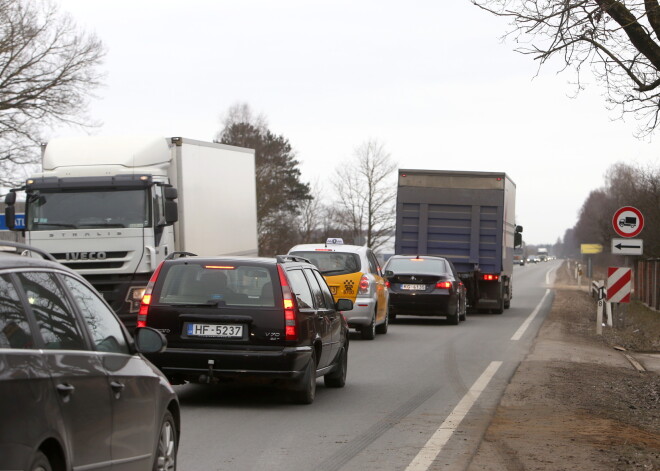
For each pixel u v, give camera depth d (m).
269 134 101.31
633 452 9.61
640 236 50.03
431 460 9.03
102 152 20.05
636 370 18.38
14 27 40.50
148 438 6.65
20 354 4.91
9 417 4.58
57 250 19.42
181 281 12.17
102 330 6.31
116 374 6.07
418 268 28.73
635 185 57.66
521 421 11.45
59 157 20.06
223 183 23.66
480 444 9.89
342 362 14.45
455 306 28.69
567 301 47.59
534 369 17.17
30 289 5.39
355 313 22.70
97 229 19.42
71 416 5.28
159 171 20.12
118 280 19.45
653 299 40.62
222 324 11.92
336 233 94.56
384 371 16.67
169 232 20.25
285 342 11.89
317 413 11.91
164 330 11.99
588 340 24.86
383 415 11.80
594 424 11.30
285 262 12.54
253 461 8.90
